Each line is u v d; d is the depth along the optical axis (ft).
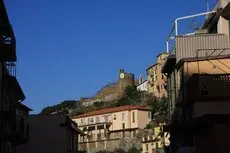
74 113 510.99
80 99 549.13
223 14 96.43
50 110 543.80
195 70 94.63
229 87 83.15
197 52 97.09
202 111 82.84
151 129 360.28
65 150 169.89
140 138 381.60
